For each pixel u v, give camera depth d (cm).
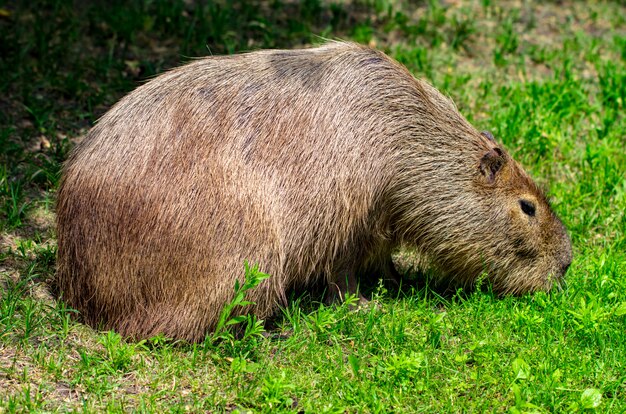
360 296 590
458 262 603
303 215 534
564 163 787
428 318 558
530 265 605
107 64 838
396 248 616
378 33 996
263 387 469
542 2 1153
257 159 526
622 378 498
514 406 465
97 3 966
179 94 535
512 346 531
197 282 509
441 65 946
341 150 545
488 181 593
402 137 568
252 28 955
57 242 554
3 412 437
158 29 932
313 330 534
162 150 517
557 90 892
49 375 474
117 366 483
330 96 552
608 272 612
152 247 508
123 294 515
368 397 468
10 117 746
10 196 648
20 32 865
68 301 532
